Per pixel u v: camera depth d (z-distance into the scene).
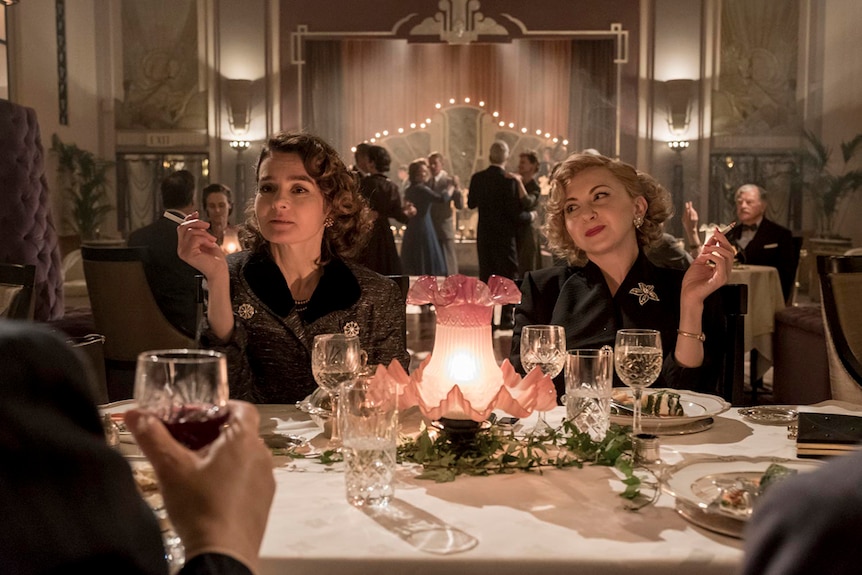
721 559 1.01
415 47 11.80
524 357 1.70
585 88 11.59
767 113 11.05
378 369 1.47
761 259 6.52
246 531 0.79
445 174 10.28
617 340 1.59
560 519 1.16
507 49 11.75
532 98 11.74
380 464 1.21
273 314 1.97
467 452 1.41
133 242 4.46
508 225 7.96
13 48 9.01
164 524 1.12
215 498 0.78
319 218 2.00
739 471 1.33
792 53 10.95
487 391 1.43
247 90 11.14
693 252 5.83
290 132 2.05
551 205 2.30
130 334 4.45
